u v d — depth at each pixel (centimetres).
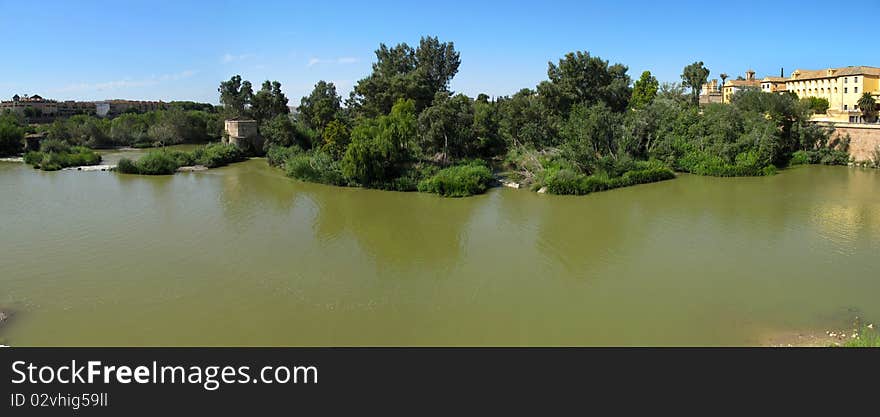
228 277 3009
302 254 3428
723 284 2888
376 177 5888
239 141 8925
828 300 2659
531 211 4675
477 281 2958
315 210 4769
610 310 2577
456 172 5900
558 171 5741
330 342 2262
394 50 10619
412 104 6694
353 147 5819
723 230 3956
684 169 6781
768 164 6706
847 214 4403
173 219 4369
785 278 2959
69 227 4072
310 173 6362
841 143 7375
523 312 2559
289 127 8519
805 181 6028
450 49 10638
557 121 7444
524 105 7825
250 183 6306
